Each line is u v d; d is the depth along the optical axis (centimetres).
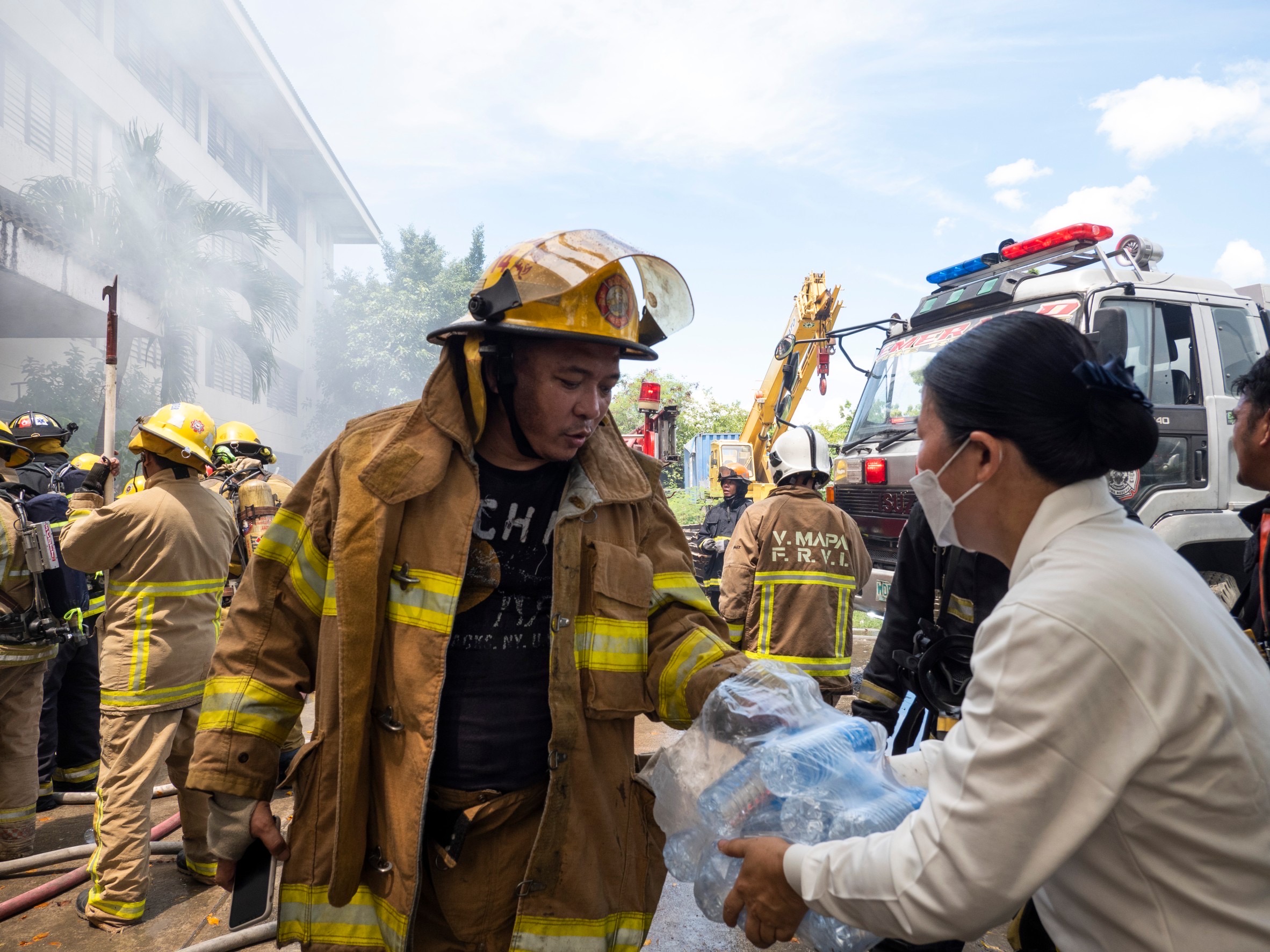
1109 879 100
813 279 923
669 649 163
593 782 152
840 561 387
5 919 297
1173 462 558
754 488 854
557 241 149
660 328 175
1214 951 95
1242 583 579
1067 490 111
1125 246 574
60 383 1470
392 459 146
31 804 351
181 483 323
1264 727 98
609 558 156
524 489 159
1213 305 590
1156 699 93
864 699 265
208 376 2425
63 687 442
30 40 1572
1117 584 98
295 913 152
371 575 144
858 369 703
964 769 100
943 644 247
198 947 261
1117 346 530
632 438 1029
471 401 156
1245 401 206
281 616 159
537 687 156
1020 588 104
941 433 117
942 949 232
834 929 127
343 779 144
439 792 152
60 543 348
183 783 325
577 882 148
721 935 282
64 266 1265
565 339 146
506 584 155
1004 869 96
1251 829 95
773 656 375
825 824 126
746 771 140
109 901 293
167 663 304
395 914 144
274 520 159
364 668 145
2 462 401
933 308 652
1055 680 95
